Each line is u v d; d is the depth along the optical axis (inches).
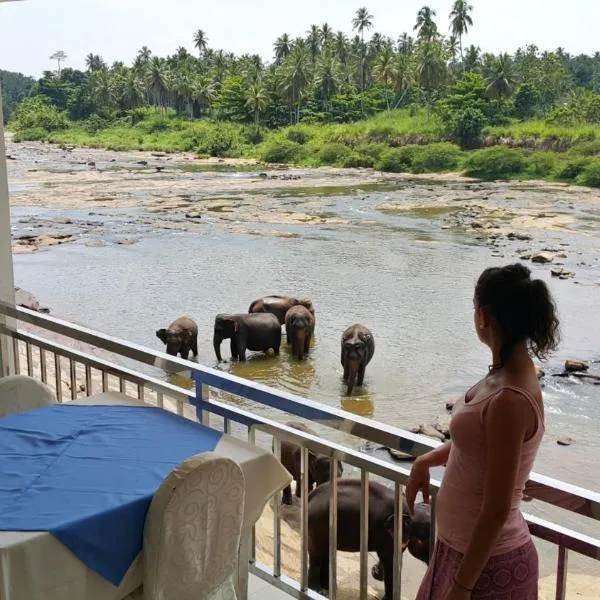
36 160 2699.3
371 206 1446.9
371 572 191.6
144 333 642.2
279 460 109.5
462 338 619.8
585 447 390.9
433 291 788.6
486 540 69.7
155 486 94.0
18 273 857.5
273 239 1090.1
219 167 2496.3
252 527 121.5
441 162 2240.4
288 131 2974.9
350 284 821.2
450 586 75.4
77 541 85.0
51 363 389.1
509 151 2070.6
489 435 70.5
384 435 93.2
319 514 171.0
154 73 3823.8
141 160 2755.9
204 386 120.8
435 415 449.4
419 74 2874.0
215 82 3747.5
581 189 1728.6
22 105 4515.3
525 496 80.4
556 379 511.5
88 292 775.7
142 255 965.8
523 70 2484.0
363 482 99.2
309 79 3171.8
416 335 631.2
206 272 874.1
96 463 100.9
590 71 2618.1
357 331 505.0
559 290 786.2
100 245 1026.7
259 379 538.3
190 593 92.7
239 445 109.0
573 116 2210.9
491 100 2448.3
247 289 797.2
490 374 74.5
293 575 186.5
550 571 221.9
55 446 106.9
